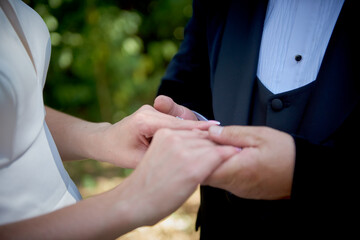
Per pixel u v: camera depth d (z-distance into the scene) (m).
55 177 0.56
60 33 2.19
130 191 0.48
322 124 0.55
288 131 0.58
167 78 0.80
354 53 0.52
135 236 1.52
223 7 0.67
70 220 0.45
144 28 2.63
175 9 2.51
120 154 0.65
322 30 0.56
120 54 2.33
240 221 0.67
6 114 0.47
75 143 0.68
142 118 0.61
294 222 0.57
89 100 2.44
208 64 0.77
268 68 0.60
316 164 0.49
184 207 1.73
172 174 0.47
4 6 0.53
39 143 0.54
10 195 0.49
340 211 0.49
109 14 2.26
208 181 0.53
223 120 0.65
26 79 0.51
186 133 0.51
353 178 0.48
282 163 0.50
